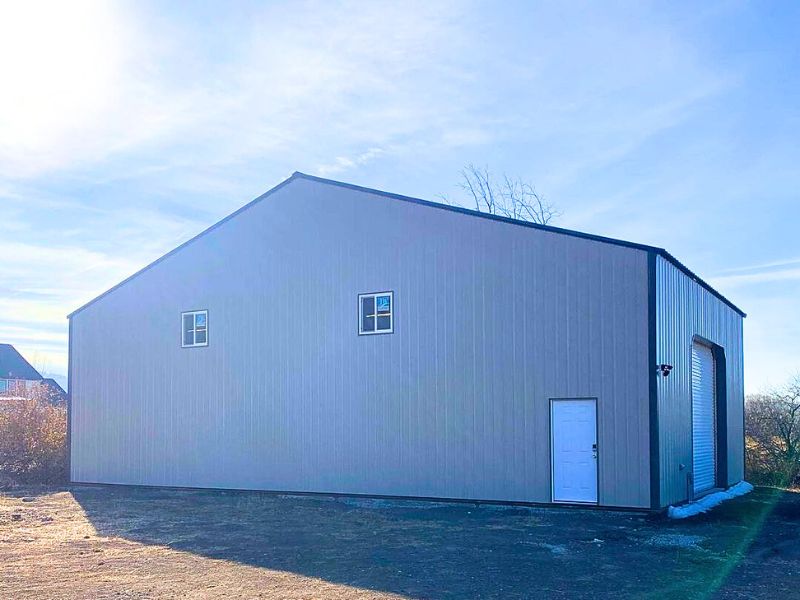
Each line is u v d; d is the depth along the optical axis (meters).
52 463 22.69
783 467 23.05
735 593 8.61
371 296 17.17
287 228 18.45
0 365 56.25
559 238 15.09
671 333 15.16
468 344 15.88
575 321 14.80
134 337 20.59
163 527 13.68
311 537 12.37
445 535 12.36
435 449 16.09
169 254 20.20
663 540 11.74
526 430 15.12
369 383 17.02
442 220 16.42
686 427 16.06
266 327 18.52
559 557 10.53
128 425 20.47
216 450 19.00
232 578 9.42
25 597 8.52
